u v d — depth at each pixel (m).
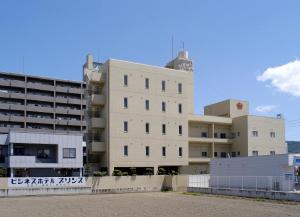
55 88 92.44
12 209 32.16
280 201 38.91
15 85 87.56
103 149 59.59
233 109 76.25
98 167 61.06
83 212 29.58
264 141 73.12
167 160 63.66
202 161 68.44
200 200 40.81
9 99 87.00
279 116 77.25
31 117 87.62
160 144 63.31
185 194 50.22
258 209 31.67
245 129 71.75
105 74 61.38
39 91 91.19
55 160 56.69
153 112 63.28
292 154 45.16
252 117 72.25
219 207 33.28
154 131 62.97
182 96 66.94
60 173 57.53
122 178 55.03
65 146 56.50
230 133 74.81
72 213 28.97
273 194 41.34
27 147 55.34
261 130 73.12
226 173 54.22
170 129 64.75
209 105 81.81
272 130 74.56
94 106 61.62
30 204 36.56
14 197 45.53
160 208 32.47
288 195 39.56
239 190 46.09
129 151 60.06
